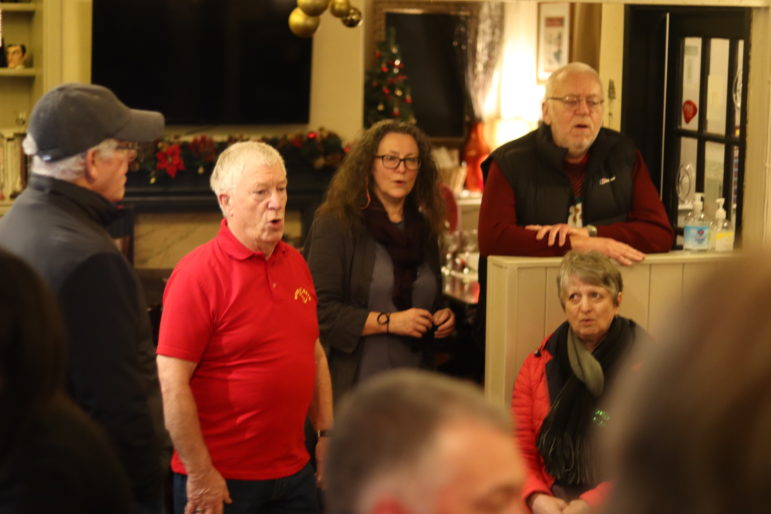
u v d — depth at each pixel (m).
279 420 2.57
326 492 0.91
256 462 2.56
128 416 2.06
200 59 6.66
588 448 2.87
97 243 2.08
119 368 2.05
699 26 4.72
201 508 2.47
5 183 5.90
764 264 0.71
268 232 2.53
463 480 0.82
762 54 3.83
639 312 3.40
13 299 1.30
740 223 3.95
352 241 3.33
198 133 6.87
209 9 6.62
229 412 2.54
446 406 0.85
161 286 5.73
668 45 4.93
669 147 4.98
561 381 2.96
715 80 4.62
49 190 2.13
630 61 4.93
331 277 3.30
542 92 7.63
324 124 7.02
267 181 2.52
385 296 3.31
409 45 8.12
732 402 0.69
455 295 4.72
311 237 3.40
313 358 2.67
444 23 8.14
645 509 0.73
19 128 5.99
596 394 2.89
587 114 3.47
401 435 0.84
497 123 8.30
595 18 5.96
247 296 2.53
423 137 3.40
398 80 7.30
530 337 3.31
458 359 4.61
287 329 2.58
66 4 6.29
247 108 6.81
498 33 8.20
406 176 3.33
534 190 3.55
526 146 3.61
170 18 6.55
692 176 4.82
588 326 2.92
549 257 3.38
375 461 0.84
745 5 3.78
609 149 3.59
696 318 0.72
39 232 2.07
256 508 2.58
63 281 2.02
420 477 0.82
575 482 2.88
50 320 1.33
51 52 5.86
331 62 6.98
